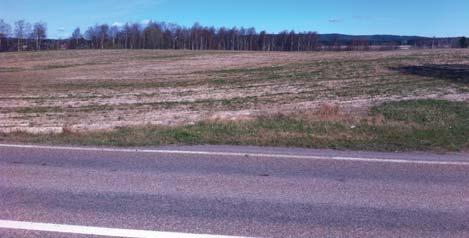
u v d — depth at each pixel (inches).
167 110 828.0
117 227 187.3
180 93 1136.2
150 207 211.9
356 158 310.2
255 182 253.4
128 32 4751.5
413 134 392.2
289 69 1739.7
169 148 342.0
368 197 228.4
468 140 366.9
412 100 768.9
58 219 195.5
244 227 188.4
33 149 339.0
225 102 936.3
